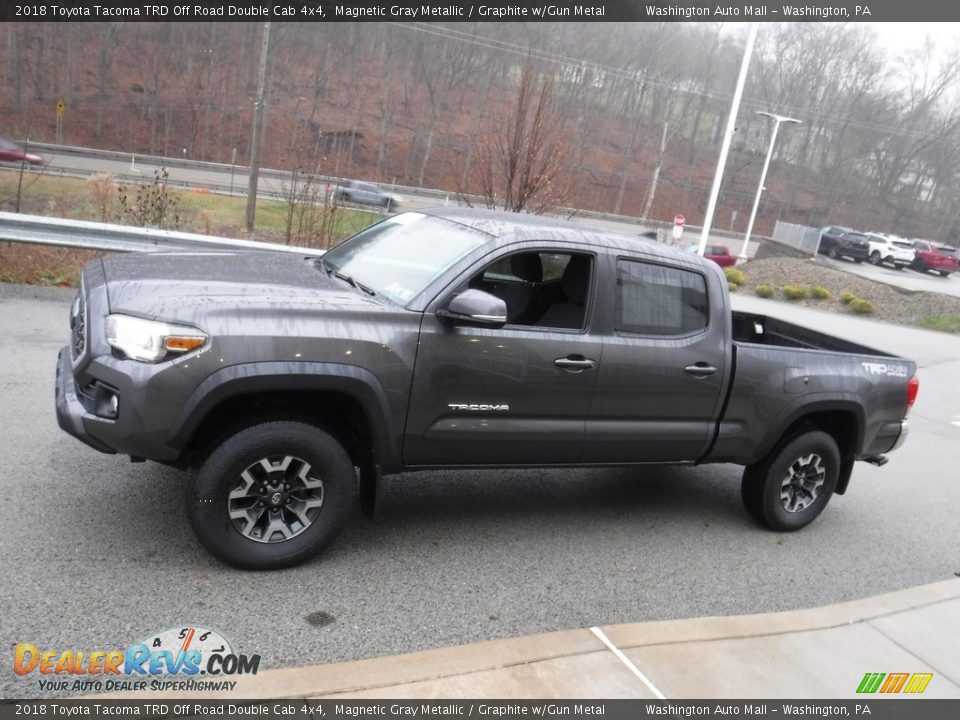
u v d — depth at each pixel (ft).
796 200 307.58
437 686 10.61
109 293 12.72
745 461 17.66
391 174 246.88
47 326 26.40
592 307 15.21
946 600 15.83
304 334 12.58
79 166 150.10
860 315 90.27
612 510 18.56
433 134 251.39
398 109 271.08
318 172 55.11
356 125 253.03
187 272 13.96
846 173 305.73
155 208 47.16
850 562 17.69
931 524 21.02
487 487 18.81
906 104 299.38
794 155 315.99
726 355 16.62
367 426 13.62
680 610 14.23
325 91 264.11
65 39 242.37
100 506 14.57
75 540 13.28
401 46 268.62
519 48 233.76
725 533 18.20
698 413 16.55
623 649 12.21
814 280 104.58
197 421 12.04
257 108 89.86
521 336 14.38
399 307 13.66
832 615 14.52
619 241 15.87
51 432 17.67
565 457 15.64
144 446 11.96
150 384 11.77
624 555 16.16
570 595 14.15
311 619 12.09
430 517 16.57
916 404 38.01
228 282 13.39
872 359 18.81
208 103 240.73
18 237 30.12
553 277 15.11
